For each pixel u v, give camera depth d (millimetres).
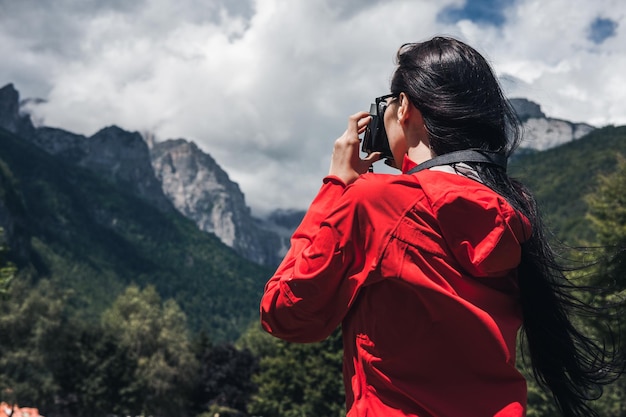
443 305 1283
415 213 1313
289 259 1423
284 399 51562
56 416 72500
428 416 1306
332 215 1342
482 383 1318
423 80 1470
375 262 1309
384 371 1330
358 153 1553
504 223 1297
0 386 66688
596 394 1593
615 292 1479
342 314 1377
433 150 1473
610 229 18609
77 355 73875
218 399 74125
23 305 75312
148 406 74500
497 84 1523
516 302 1458
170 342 79938
